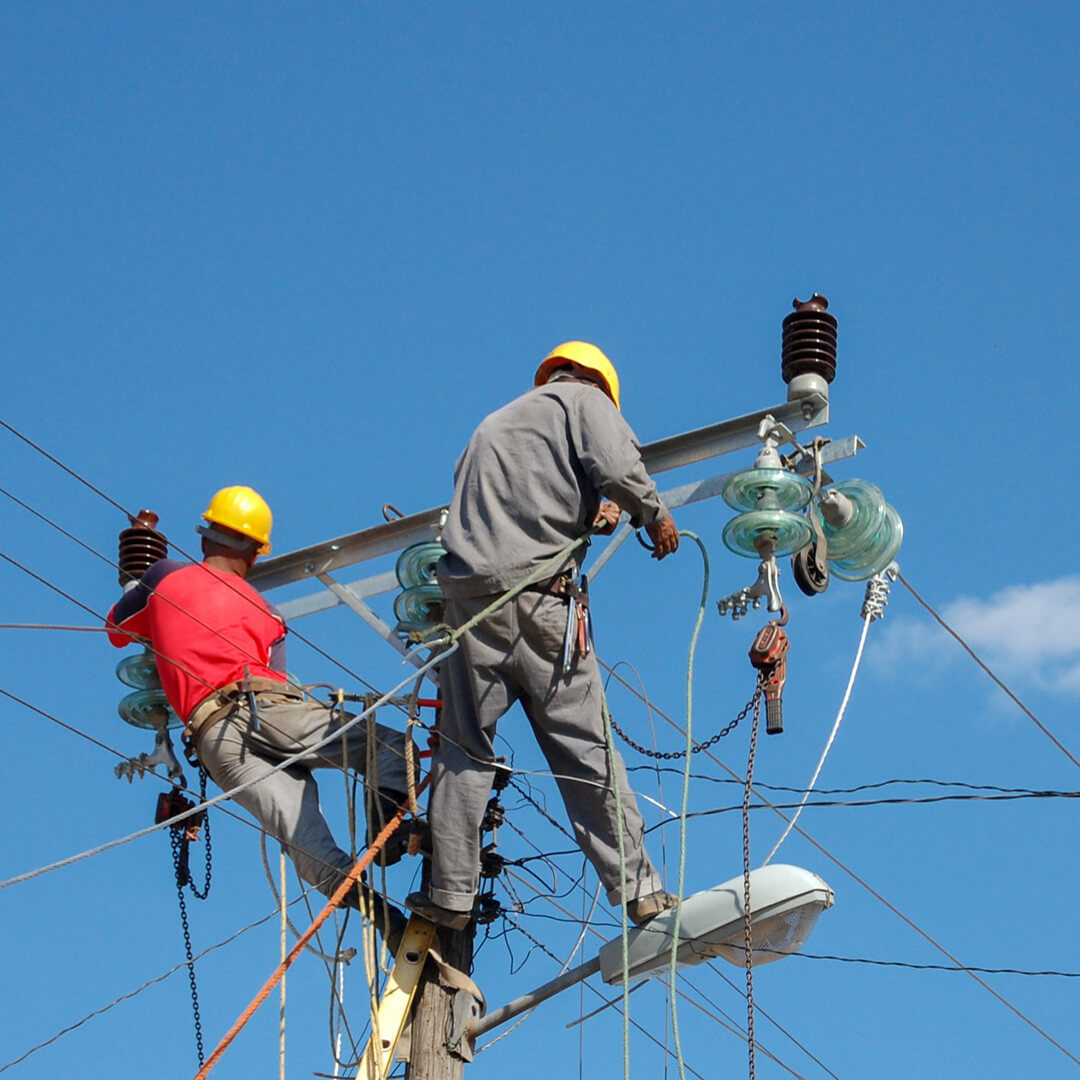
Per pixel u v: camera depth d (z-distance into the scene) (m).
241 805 10.59
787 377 10.98
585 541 9.98
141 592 11.43
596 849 9.99
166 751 11.50
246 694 10.66
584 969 10.09
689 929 9.89
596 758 9.93
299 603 12.06
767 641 10.06
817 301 11.03
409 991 10.06
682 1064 9.38
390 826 10.02
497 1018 10.04
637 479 9.71
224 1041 8.90
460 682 9.84
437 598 11.20
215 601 10.90
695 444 11.02
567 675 9.85
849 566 11.25
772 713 9.99
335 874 10.25
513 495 9.80
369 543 11.93
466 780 9.88
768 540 10.37
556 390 10.01
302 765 10.66
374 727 10.49
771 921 9.82
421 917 10.20
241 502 11.79
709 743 10.16
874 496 11.14
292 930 10.59
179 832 11.23
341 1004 10.41
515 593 9.66
